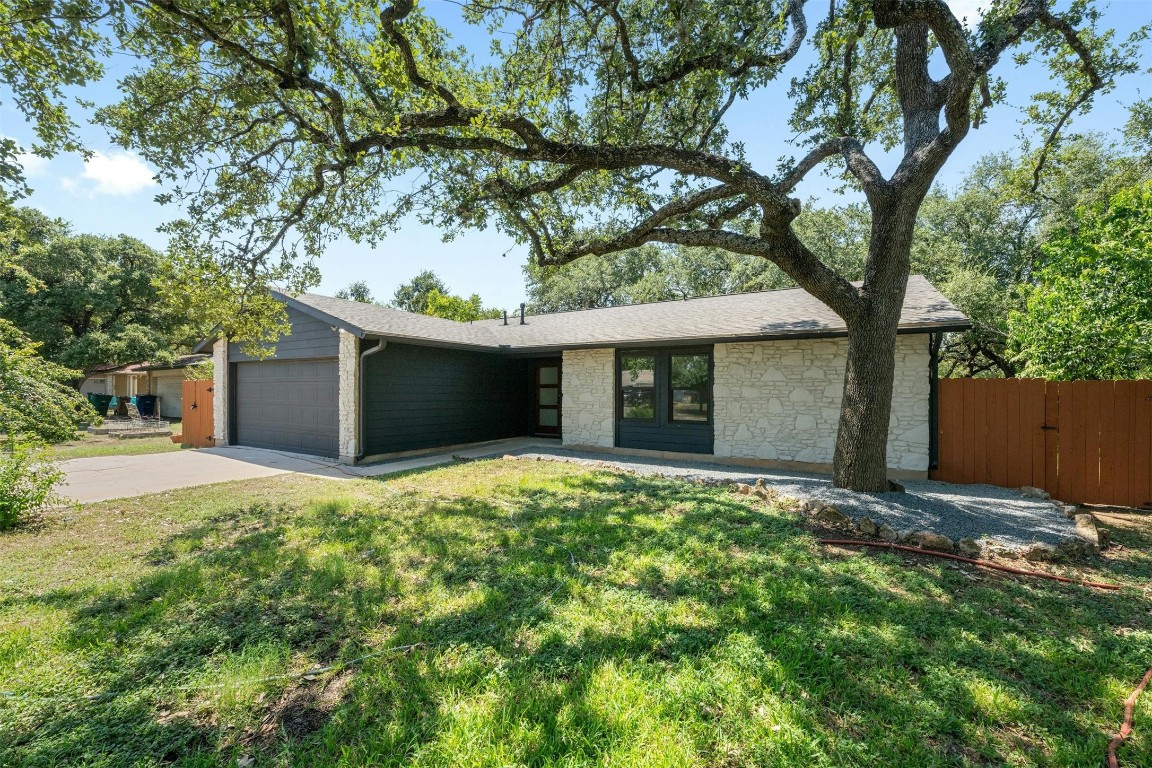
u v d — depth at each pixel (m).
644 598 3.41
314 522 5.35
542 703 2.29
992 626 3.08
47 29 4.22
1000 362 14.60
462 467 8.97
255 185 6.51
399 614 3.25
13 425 6.25
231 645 2.91
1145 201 7.14
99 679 2.55
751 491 6.60
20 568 4.11
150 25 4.06
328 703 2.40
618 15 5.61
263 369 11.81
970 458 7.50
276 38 4.58
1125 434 6.66
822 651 2.74
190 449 12.00
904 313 7.82
